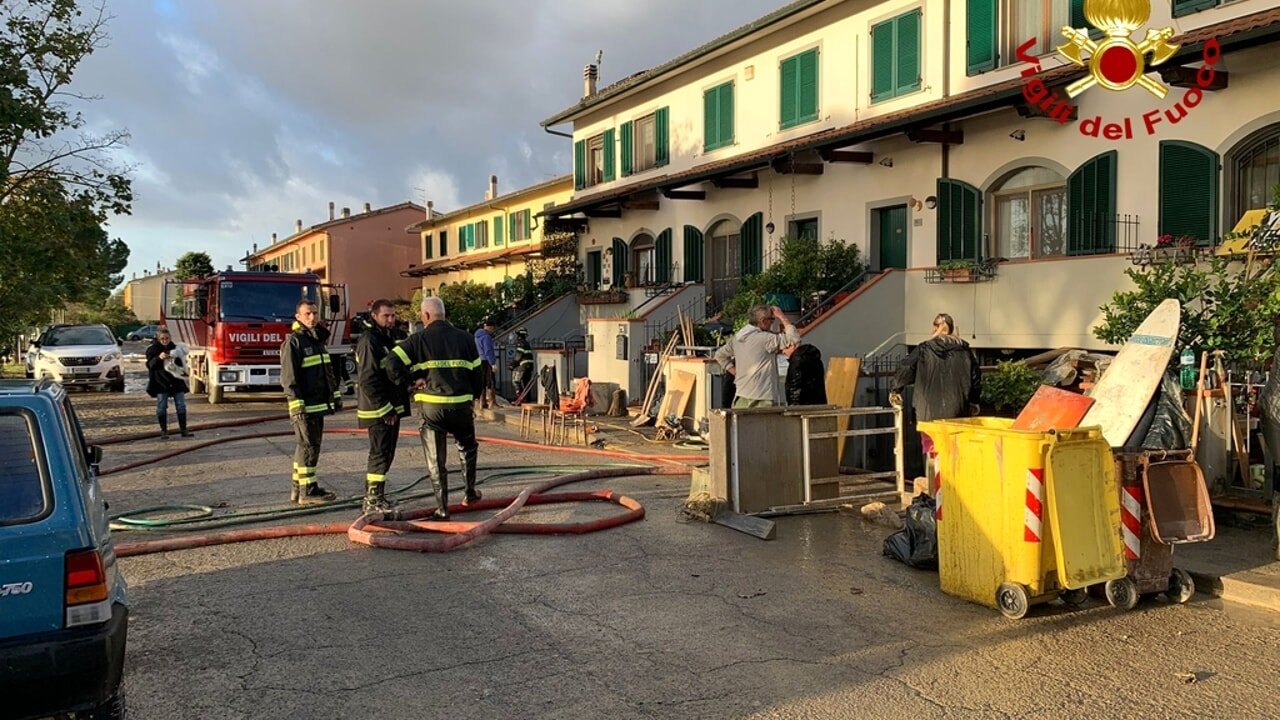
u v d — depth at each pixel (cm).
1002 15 1533
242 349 1942
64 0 1240
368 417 812
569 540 747
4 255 1233
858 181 1805
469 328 2820
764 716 418
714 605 580
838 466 880
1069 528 547
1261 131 1176
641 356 1738
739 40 2052
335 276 4784
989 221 1556
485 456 1238
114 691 371
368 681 459
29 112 1201
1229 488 793
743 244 2108
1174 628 536
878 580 634
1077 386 1056
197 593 607
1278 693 439
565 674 468
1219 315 870
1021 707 425
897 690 445
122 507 900
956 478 589
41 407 374
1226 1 1221
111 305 6481
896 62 1719
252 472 1105
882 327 1520
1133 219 1327
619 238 2647
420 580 636
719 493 827
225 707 429
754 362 932
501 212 3666
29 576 349
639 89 2473
